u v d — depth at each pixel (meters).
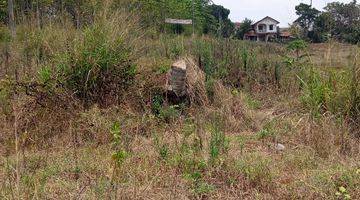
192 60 8.28
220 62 9.35
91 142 5.56
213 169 4.54
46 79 6.43
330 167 4.82
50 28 8.11
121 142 5.36
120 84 6.78
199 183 4.30
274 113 7.38
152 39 10.94
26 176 4.20
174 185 4.16
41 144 5.51
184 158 4.75
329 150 5.29
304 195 4.08
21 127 5.66
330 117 5.93
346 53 7.35
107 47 6.69
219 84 7.64
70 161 4.82
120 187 4.00
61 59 6.59
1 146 5.34
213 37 11.38
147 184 4.20
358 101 6.06
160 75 7.56
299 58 9.38
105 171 4.46
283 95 8.38
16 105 5.80
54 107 5.98
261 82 9.16
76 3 8.85
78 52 6.55
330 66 7.18
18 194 3.66
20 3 12.05
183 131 5.92
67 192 4.02
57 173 4.52
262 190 4.24
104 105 6.50
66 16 8.60
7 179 4.14
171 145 5.29
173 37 12.32
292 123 6.32
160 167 4.62
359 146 5.43
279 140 5.88
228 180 4.37
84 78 6.52
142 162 4.73
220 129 6.06
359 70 6.21
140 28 7.96
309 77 7.76
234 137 6.06
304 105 7.00
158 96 7.16
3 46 9.40
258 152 5.30
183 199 3.98
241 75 9.13
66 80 6.47
